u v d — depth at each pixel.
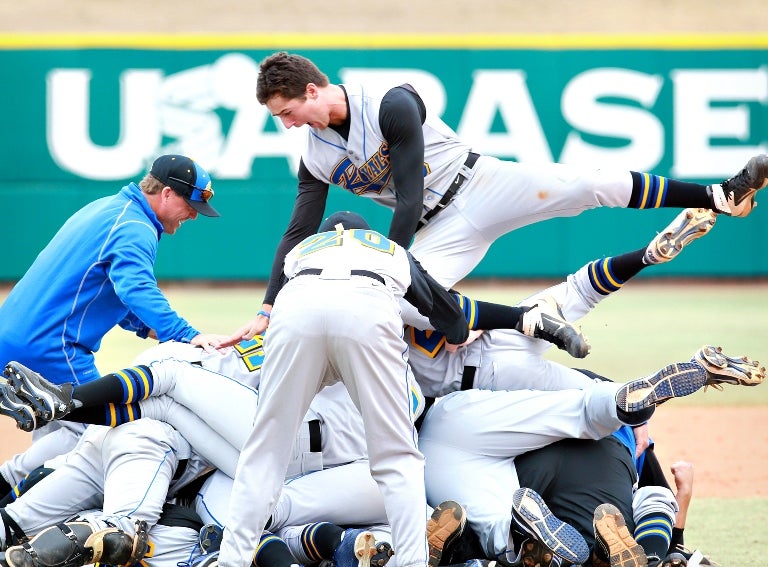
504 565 14.90
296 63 16.44
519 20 70.12
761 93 55.59
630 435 16.97
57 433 17.61
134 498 14.76
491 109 55.06
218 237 54.78
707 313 48.38
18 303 17.98
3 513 15.20
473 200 17.81
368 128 16.72
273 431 13.92
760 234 56.66
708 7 70.56
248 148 54.56
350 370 13.72
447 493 15.93
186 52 54.06
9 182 53.66
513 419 15.72
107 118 53.88
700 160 55.66
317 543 14.61
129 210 17.95
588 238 55.19
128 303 17.22
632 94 55.31
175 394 15.52
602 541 14.15
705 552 17.86
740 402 33.09
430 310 15.11
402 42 54.53
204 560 14.40
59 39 53.44
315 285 13.73
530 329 16.81
